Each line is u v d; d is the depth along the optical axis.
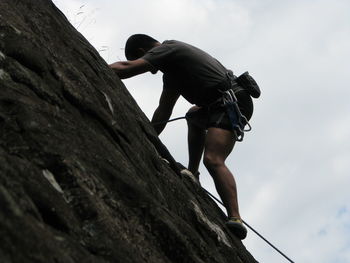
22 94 3.35
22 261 2.02
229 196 6.06
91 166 3.23
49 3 5.30
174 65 6.39
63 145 3.10
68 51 4.73
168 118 6.95
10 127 2.94
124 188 3.31
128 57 6.92
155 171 4.55
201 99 6.42
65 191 2.88
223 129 6.28
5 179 2.40
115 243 2.85
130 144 4.27
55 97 3.63
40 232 2.25
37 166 2.85
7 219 2.07
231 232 5.90
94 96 4.33
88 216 2.85
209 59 6.48
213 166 6.15
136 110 5.31
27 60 3.74
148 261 3.09
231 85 6.48
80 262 2.41
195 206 4.84
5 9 4.17
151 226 3.30
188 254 3.39
